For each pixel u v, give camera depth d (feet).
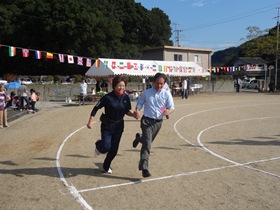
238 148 27.48
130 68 85.25
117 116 19.62
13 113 56.59
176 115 52.60
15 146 30.09
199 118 48.62
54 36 142.51
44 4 142.10
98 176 20.04
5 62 152.46
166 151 26.63
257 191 17.02
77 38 144.66
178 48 150.10
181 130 37.40
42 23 141.18
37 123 46.01
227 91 140.97
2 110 42.14
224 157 24.39
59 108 68.74
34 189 17.94
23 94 60.70
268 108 63.36
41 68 151.43
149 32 216.13
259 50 156.76
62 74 152.87
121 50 168.66
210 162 22.98
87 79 124.57
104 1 203.31
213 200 15.88
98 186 18.19
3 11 143.74
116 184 18.48
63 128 40.47
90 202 15.90
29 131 38.93
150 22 212.84
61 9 140.05
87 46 151.74
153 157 24.62
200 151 26.50
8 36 146.92
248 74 215.51
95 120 47.50
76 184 18.61
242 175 19.84
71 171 21.24
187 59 153.79
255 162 22.85
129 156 25.04
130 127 40.11
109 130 19.67
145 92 19.93
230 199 15.97
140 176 19.90
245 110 60.03
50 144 30.55
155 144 29.50
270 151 26.25
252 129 37.55
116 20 197.26
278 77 155.84
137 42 213.66
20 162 23.98
